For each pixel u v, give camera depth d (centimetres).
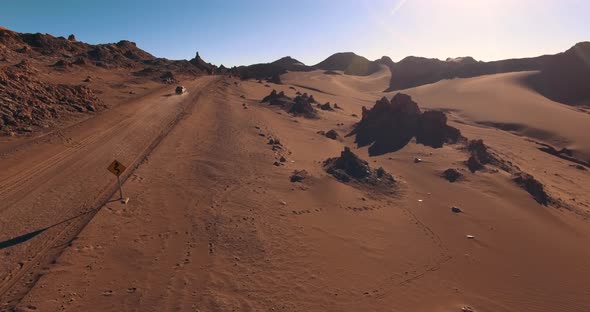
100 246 1531
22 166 2389
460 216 2422
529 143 6341
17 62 6419
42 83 4059
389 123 4653
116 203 1956
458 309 1405
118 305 1200
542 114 8581
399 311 1356
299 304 1326
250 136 3941
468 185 3012
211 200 2153
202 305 1243
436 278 1650
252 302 1301
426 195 2773
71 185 2158
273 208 2155
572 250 2112
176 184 2344
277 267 1553
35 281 1265
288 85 12700
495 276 1747
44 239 1548
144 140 3325
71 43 10100
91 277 1327
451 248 1970
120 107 4675
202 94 6969
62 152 2761
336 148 4103
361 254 1772
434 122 4438
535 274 1808
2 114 3138
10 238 1534
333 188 2620
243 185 2461
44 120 3400
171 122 4181
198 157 2978
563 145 6638
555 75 13625
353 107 8875
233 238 1741
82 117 3806
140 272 1396
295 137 4403
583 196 3475
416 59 19975
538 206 2720
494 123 8400
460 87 13325
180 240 1669
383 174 3041
